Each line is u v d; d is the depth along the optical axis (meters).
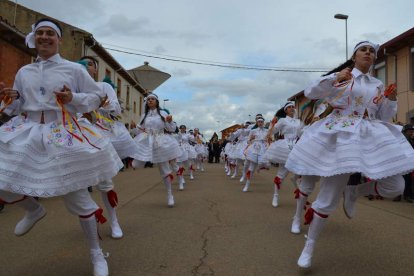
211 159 28.48
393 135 3.56
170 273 3.54
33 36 3.47
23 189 2.94
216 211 6.50
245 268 3.69
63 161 3.05
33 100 3.31
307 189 4.96
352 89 3.74
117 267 3.68
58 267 3.67
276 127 7.19
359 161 3.32
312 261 3.89
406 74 16.58
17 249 4.18
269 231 5.11
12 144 3.07
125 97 28.03
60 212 6.11
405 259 3.96
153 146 6.64
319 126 3.87
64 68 3.37
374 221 5.75
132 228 5.18
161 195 8.38
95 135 3.40
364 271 3.62
